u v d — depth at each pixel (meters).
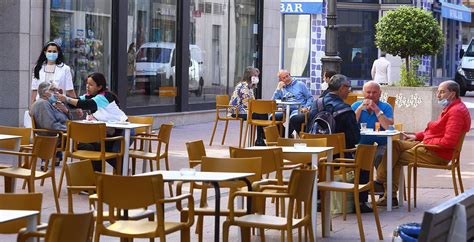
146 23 26.14
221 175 10.16
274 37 33.12
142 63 26.06
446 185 17.64
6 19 21.92
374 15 48.59
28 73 22.16
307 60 44.53
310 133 14.51
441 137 15.12
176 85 27.92
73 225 7.43
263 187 11.04
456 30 60.94
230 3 30.67
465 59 52.84
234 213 10.86
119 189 9.12
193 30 28.59
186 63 28.14
